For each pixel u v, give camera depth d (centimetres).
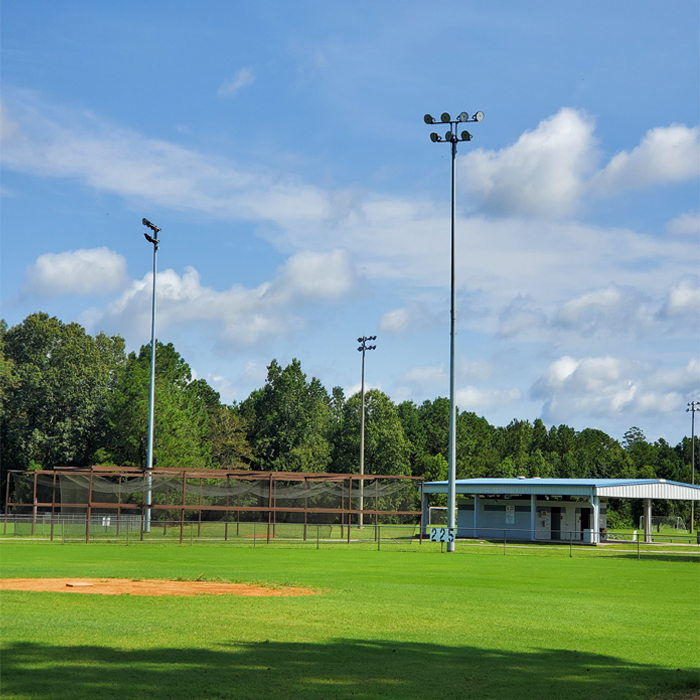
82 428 8538
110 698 1006
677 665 1316
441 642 1465
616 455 13825
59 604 1845
